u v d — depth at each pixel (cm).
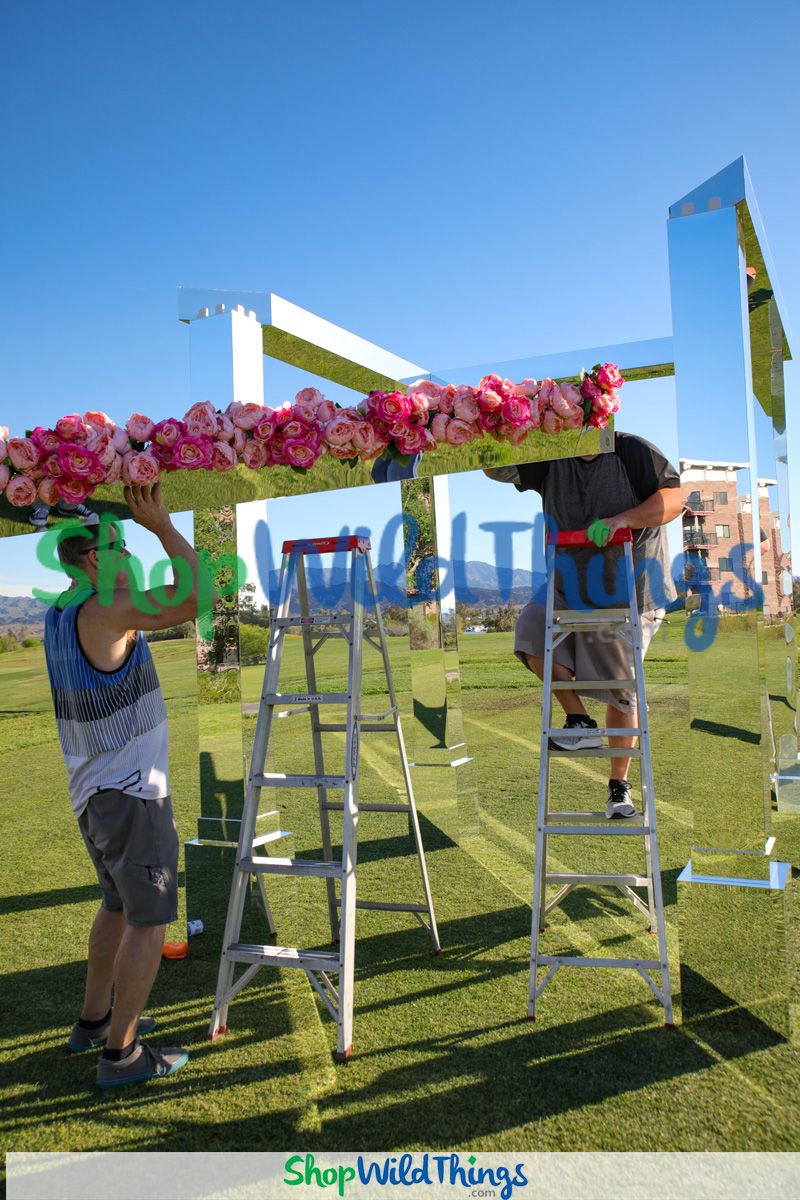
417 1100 213
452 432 304
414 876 396
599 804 484
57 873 428
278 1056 241
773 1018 241
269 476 311
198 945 334
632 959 277
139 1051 234
